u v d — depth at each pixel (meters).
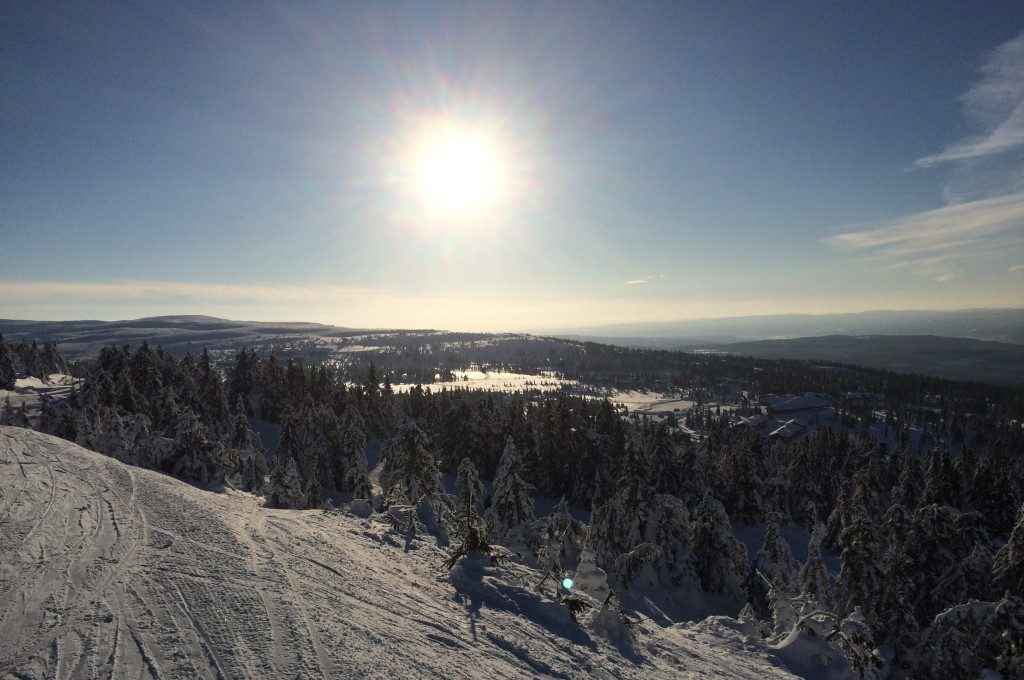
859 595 25.17
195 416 36.00
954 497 39.28
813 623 16.70
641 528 33.28
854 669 15.48
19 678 7.90
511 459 32.41
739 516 54.00
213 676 8.36
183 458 34.25
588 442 56.19
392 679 9.02
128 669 8.30
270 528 16.62
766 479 62.12
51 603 10.08
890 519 27.55
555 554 26.50
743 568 32.44
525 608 13.98
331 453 54.91
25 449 21.56
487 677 10.01
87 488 17.48
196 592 11.02
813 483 58.03
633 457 35.91
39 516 14.55
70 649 8.70
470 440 66.12
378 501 39.47
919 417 175.75
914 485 44.50
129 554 12.55
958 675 17.77
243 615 10.36
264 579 12.24
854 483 46.31
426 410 78.50
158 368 67.69
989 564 22.50
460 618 12.51
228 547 13.95
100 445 34.69
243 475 42.69
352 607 11.72
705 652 15.26
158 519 15.27
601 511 32.88
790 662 15.82
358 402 78.56
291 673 8.69
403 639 10.72
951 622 18.69
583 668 11.48
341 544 16.53
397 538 18.97
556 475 61.53
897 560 24.78
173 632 9.48
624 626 14.73
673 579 31.80
